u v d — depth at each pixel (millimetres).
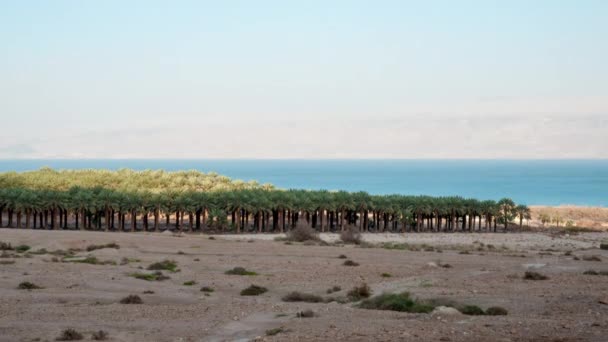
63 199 127500
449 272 59875
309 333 27562
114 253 75562
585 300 38500
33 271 55906
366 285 47219
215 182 175125
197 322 33531
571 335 25906
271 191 144500
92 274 54906
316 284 51781
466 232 146750
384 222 154625
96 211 132000
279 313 36094
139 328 31953
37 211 129000
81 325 32750
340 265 65688
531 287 46188
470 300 39031
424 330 27438
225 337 29500
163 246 85438
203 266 63938
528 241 121312
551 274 56188
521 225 152625
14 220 157750
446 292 43250
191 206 130625
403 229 145875
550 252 93750
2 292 44562
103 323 33312
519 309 35812
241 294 46344
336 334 27031
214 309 38156
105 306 39500
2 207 129375
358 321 31344
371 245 100688
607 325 28656
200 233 129250
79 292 45500
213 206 132000
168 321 33906
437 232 146125
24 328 31781
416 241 117062
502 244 113188
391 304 37250
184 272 59094
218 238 108250
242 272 58500
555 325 28703
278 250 83750
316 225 148500
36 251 77750
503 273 57438
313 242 101625
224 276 56406
